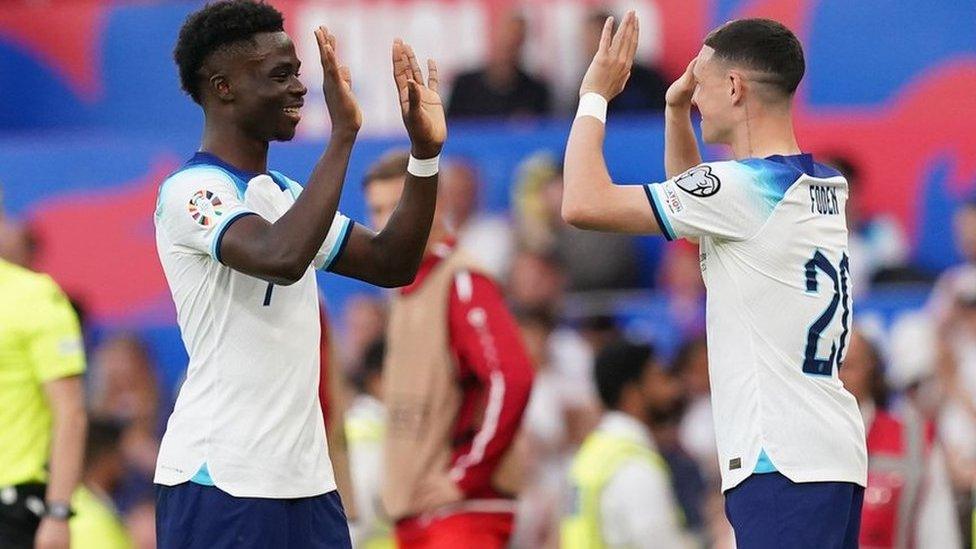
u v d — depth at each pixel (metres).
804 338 17.47
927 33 40.69
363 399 29.14
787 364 17.42
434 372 24.30
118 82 43.91
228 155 17.16
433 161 17.53
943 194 39.41
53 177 38.44
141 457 35.06
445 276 24.39
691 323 36.47
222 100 17.08
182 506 16.81
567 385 35.84
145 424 36.50
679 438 31.72
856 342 25.56
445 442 24.28
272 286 16.88
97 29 43.94
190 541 16.75
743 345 17.55
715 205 17.42
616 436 26.41
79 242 38.31
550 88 43.22
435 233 24.61
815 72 41.16
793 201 17.59
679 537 27.05
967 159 39.53
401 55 17.27
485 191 38.34
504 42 42.84
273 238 15.95
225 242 16.20
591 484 26.17
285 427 16.91
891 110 40.38
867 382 25.77
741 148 18.20
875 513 25.70
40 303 22.61
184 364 37.75
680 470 31.17
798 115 40.34
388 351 24.92
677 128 19.47
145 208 38.34
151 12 43.88
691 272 37.84
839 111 40.25
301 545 16.98
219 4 17.14
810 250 17.62
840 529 17.34
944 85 40.47
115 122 43.84
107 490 28.56
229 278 16.81
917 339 35.66
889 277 38.28
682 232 17.52
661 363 31.25
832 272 17.78
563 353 36.22
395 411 24.56
